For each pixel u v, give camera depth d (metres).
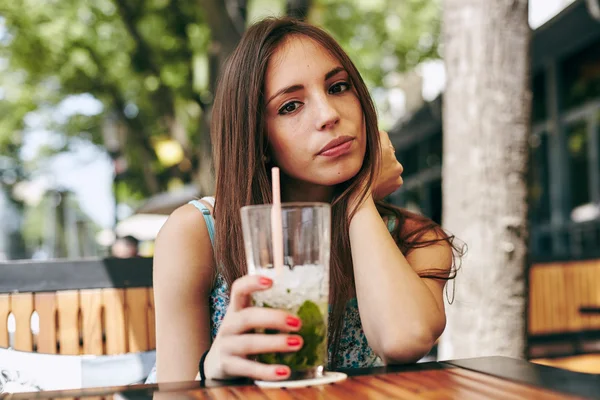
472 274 3.01
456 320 3.05
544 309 4.57
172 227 1.65
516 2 3.06
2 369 2.13
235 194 1.59
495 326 2.97
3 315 2.17
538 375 1.00
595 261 4.75
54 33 9.97
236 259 1.58
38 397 1.01
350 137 1.50
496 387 0.93
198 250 1.63
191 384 1.06
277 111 1.53
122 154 11.77
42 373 2.15
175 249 1.62
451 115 3.14
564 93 9.59
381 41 10.90
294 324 1.02
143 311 2.29
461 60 3.10
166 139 10.27
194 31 9.34
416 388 0.94
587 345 4.50
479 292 2.99
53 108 13.85
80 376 2.18
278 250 1.03
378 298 1.31
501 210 3.01
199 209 1.66
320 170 1.51
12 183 22.88
